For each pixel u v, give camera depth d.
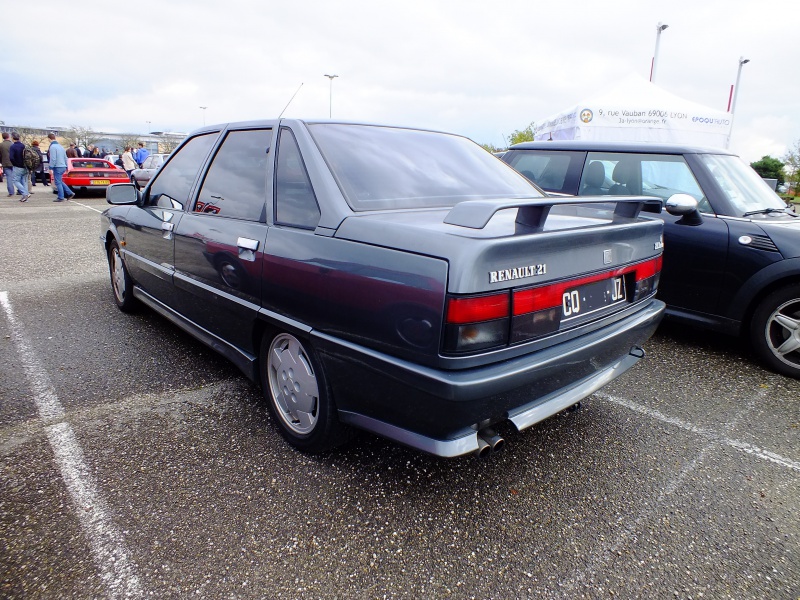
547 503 2.16
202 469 2.30
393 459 2.43
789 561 1.88
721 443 2.67
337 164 2.34
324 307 2.08
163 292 3.51
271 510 2.05
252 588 1.69
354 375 2.01
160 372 3.28
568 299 2.03
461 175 2.71
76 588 1.67
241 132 2.92
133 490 2.15
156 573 1.73
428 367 1.76
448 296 1.68
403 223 1.96
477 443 1.86
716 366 3.69
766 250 3.52
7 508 2.02
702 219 3.83
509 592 1.71
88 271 6.05
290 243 2.25
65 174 14.84
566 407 2.09
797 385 3.40
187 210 3.15
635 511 2.13
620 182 4.41
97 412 2.77
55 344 3.72
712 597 1.72
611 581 1.77
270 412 2.61
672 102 9.84
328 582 1.72
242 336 2.66
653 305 2.66
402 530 1.97
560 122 11.15
